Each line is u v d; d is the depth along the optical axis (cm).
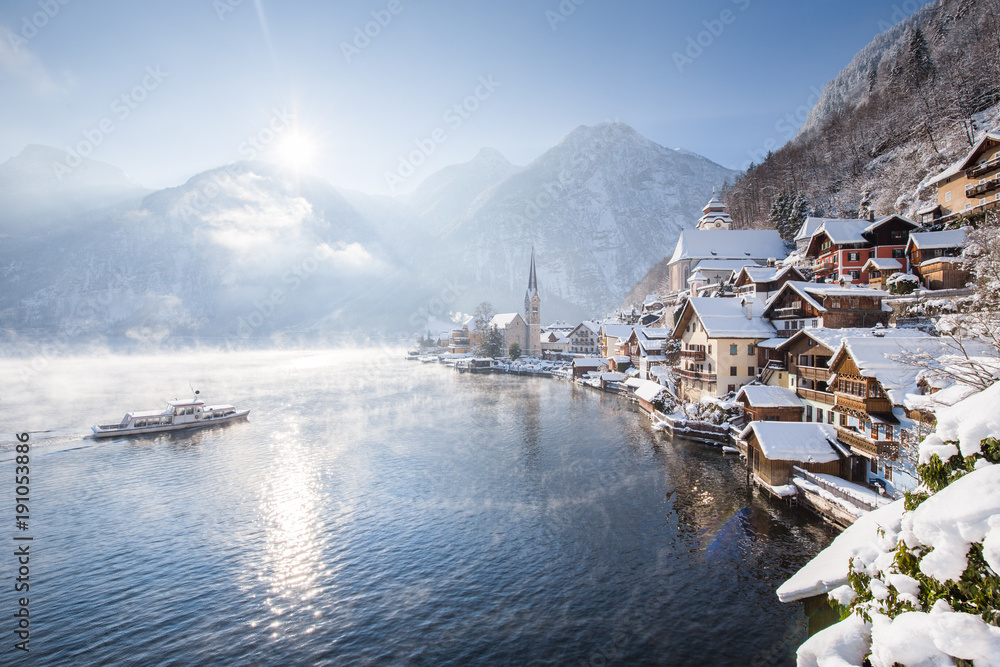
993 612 600
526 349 17888
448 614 2314
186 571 2731
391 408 7838
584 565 2694
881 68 14175
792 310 4944
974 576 629
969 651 586
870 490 2962
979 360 1895
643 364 8375
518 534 3098
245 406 8144
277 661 2030
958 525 650
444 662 2005
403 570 2706
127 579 2656
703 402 5294
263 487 4100
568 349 15838
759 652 1984
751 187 14488
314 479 4288
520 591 2477
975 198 5144
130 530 3269
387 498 3784
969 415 813
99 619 2320
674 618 2217
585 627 2188
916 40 10575
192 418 6544
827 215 10006
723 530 2998
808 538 2848
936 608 664
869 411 3034
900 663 649
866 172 10119
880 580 866
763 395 4200
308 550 2955
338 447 5397
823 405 3753
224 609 2384
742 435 3800
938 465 857
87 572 2730
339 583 2592
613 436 5503
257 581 2623
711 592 2392
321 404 8300
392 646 2108
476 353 17188
